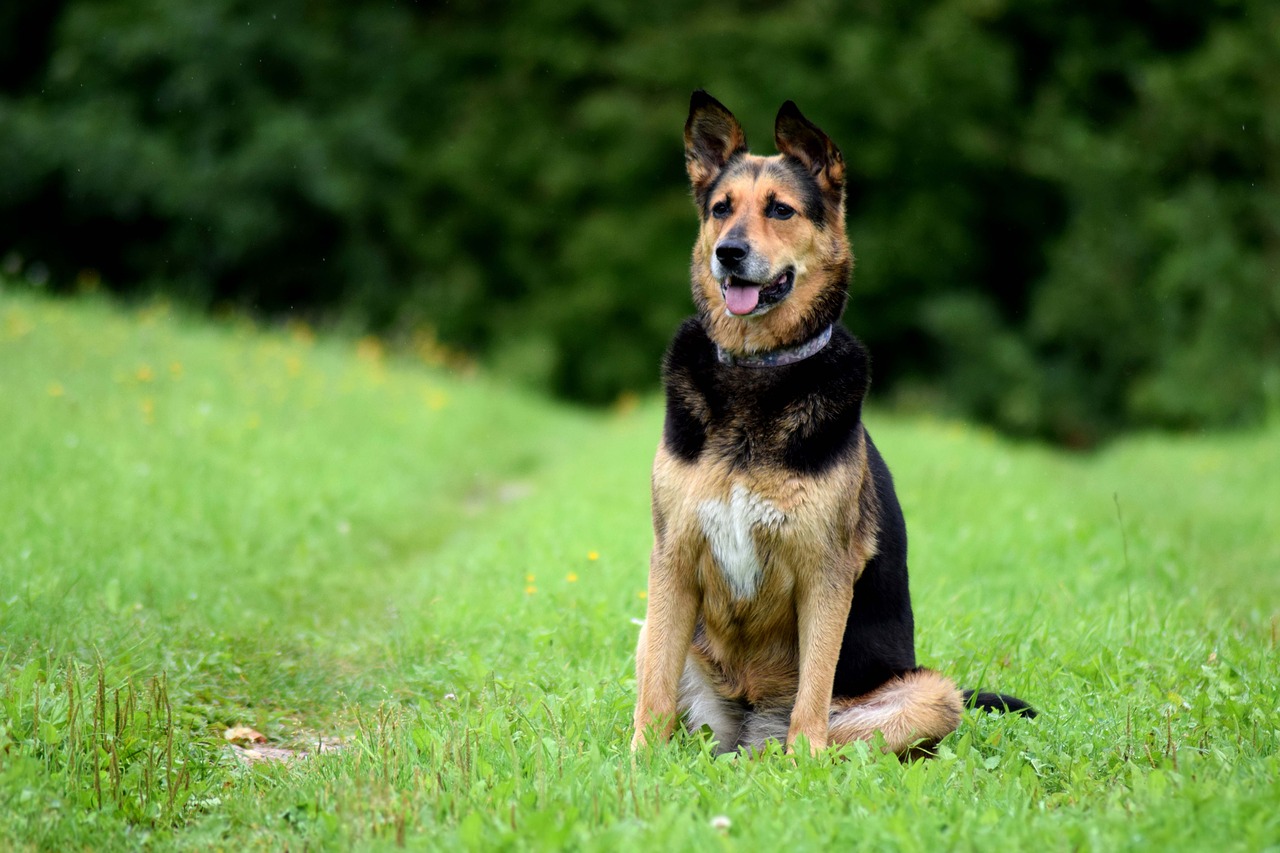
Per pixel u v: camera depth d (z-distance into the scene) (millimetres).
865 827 3521
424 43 29078
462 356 28469
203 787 4301
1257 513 12023
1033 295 28516
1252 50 27344
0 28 25734
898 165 28281
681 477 4766
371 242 28453
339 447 11375
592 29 30375
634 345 29266
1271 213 26578
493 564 7770
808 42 29062
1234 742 4535
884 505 5168
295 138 24625
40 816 3822
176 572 7113
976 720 4789
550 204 29828
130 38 24016
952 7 28344
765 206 4984
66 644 5434
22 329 13086
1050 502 10438
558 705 4879
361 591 7801
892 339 28984
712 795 3885
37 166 23406
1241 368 25344
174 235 25156
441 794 3891
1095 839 3439
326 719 5434
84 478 8391
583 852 3379
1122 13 29219
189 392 11820
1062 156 27516
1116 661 5574
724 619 4883
